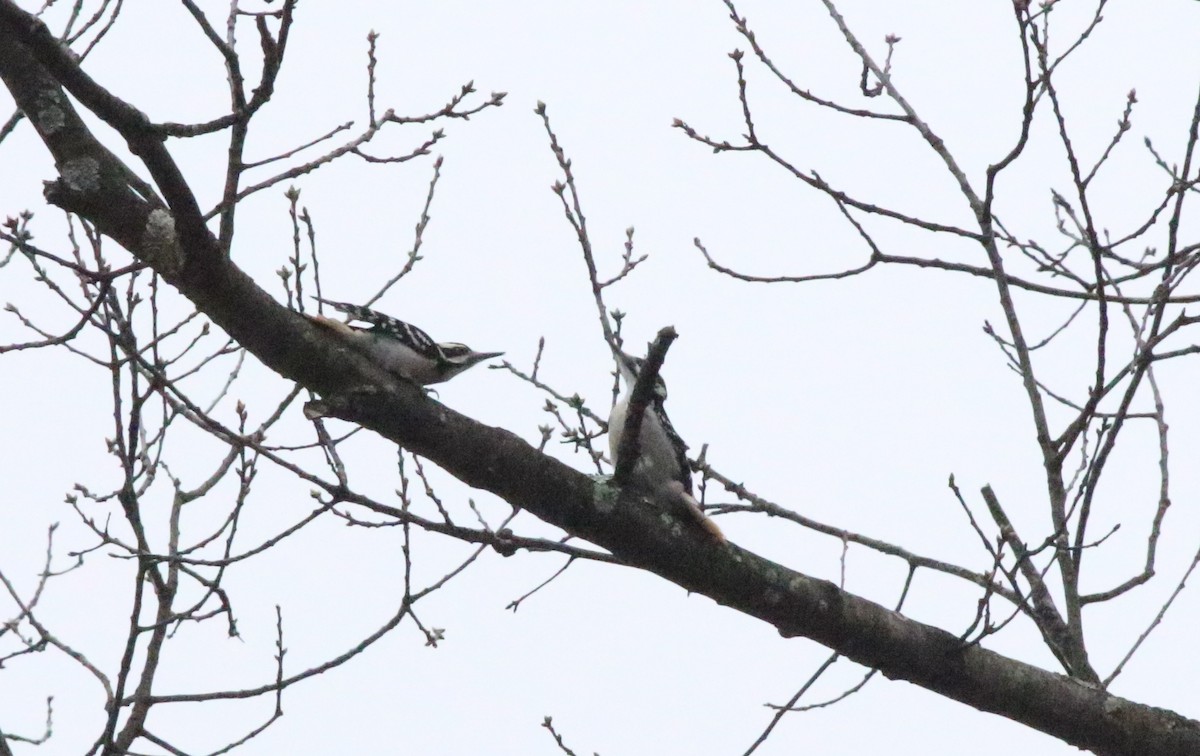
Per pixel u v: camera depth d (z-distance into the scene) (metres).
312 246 10.15
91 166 7.67
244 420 10.01
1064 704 9.60
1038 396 10.74
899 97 11.44
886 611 9.50
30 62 7.67
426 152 9.75
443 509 8.80
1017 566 9.29
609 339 9.88
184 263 7.65
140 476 10.70
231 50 7.53
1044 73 9.83
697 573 9.06
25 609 10.73
